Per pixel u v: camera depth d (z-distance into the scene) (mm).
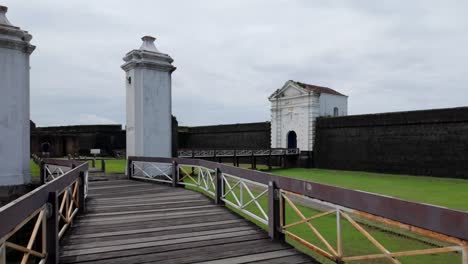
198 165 8195
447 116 19703
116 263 3830
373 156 23609
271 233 4668
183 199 7352
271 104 30969
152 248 4309
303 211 9320
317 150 27344
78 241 4551
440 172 20094
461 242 2311
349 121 25031
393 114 22359
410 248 6207
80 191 6105
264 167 27844
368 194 3117
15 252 6484
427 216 2557
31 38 8812
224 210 6332
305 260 3941
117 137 34125
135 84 11062
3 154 8195
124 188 8914
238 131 34000
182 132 38188
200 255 4074
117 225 5324
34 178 11234
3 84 8203
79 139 33062
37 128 34094
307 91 27766
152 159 10000
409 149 21609
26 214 2889
